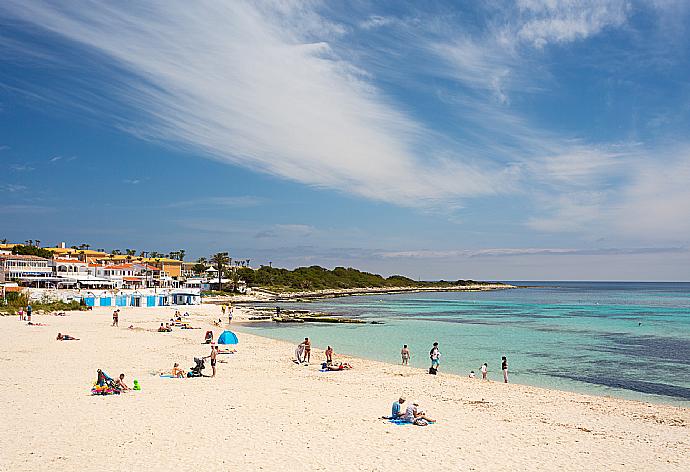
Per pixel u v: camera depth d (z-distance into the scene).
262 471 16.12
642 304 162.12
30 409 22.72
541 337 66.38
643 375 39.72
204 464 16.59
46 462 16.39
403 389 30.44
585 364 45.00
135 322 72.00
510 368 42.81
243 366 37.72
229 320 84.69
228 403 25.16
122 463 16.50
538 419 23.91
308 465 16.75
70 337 47.84
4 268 108.31
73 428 20.12
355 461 17.25
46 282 110.31
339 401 26.45
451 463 17.30
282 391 28.64
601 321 93.56
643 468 17.25
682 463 17.81
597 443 20.08
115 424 20.81
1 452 17.19
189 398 26.02
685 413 25.89
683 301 184.62
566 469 17.03
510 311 125.06
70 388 27.23
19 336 49.22
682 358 48.56
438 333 70.75
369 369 37.94
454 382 33.25
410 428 21.50
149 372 33.50
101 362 36.41
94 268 137.38
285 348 49.03
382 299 195.12
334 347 55.16
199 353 43.12
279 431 20.52
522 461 17.69
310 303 158.50
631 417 24.75
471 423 22.73
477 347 56.16
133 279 135.50
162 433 19.81
